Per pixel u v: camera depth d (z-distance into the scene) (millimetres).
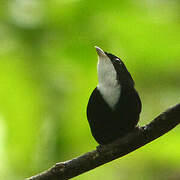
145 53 3855
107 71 3848
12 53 3842
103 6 3848
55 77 3850
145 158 3891
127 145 3783
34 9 3850
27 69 3844
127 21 3846
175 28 3844
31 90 3844
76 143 3857
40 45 3848
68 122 3854
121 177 3908
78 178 3900
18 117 3844
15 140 3844
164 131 3781
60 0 3852
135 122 3844
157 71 3875
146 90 3893
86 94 3859
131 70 3867
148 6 3844
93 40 3854
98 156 3781
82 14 3850
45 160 3848
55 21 3850
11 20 3846
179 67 3871
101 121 3844
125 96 3840
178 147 3865
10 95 3842
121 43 3854
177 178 3893
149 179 3895
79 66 3855
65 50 3852
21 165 3846
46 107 3848
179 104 3779
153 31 3846
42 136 3848
